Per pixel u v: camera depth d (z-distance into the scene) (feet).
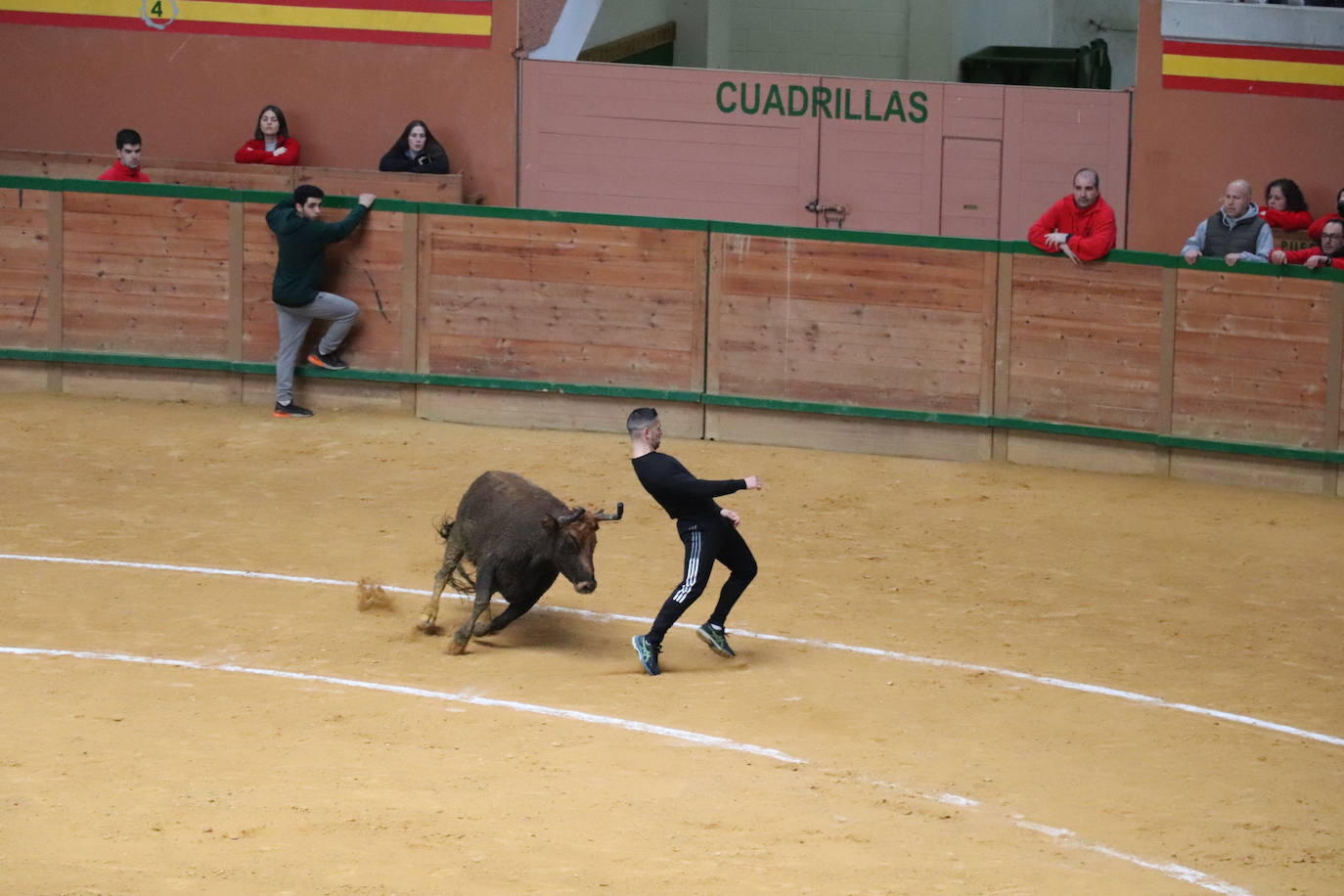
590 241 146.30
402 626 94.99
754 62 213.87
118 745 71.72
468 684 84.84
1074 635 98.07
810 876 58.23
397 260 149.28
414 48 167.53
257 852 57.67
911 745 77.71
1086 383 140.97
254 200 150.61
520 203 169.48
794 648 93.56
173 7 168.86
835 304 143.84
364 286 150.20
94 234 152.56
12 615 93.25
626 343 147.13
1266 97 160.97
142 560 106.42
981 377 142.82
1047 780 73.61
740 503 126.93
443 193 157.48
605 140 168.04
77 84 170.71
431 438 143.13
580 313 147.43
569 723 78.74
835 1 211.61
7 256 153.69
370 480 129.08
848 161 167.02
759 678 87.66
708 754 74.74
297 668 86.28
